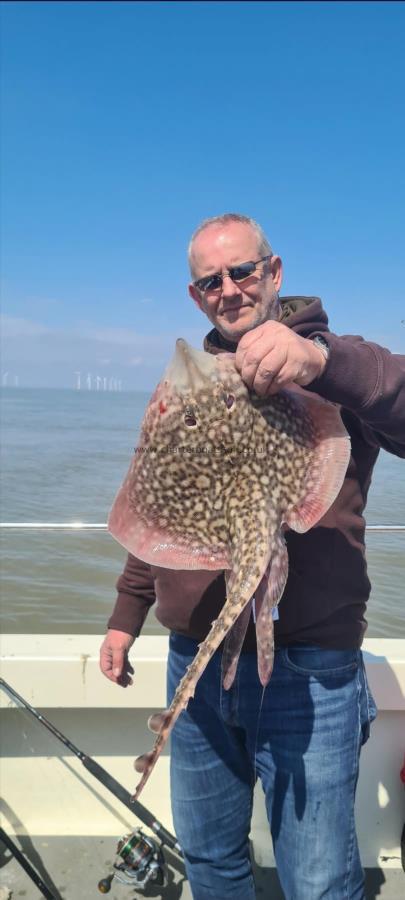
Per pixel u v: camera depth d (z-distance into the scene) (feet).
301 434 5.09
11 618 22.81
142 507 5.15
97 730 8.88
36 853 8.45
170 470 5.02
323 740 5.63
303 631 5.62
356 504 5.86
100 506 41.93
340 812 5.63
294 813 5.65
